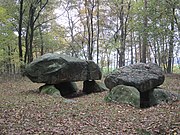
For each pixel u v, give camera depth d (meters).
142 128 7.55
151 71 12.77
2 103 11.23
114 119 8.78
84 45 36.56
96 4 31.08
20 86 18.17
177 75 23.38
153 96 12.12
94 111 10.00
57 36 35.75
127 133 7.27
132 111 10.11
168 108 9.96
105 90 16.25
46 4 27.30
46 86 14.87
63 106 10.89
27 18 27.06
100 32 35.56
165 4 19.44
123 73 12.76
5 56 23.78
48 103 11.46
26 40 25.70
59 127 7.86
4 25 21.91
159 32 21.41
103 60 37.97
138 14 23.95
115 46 29.86
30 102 11.62
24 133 7.27
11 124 8.05
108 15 33.28
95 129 7.69
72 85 16.42
